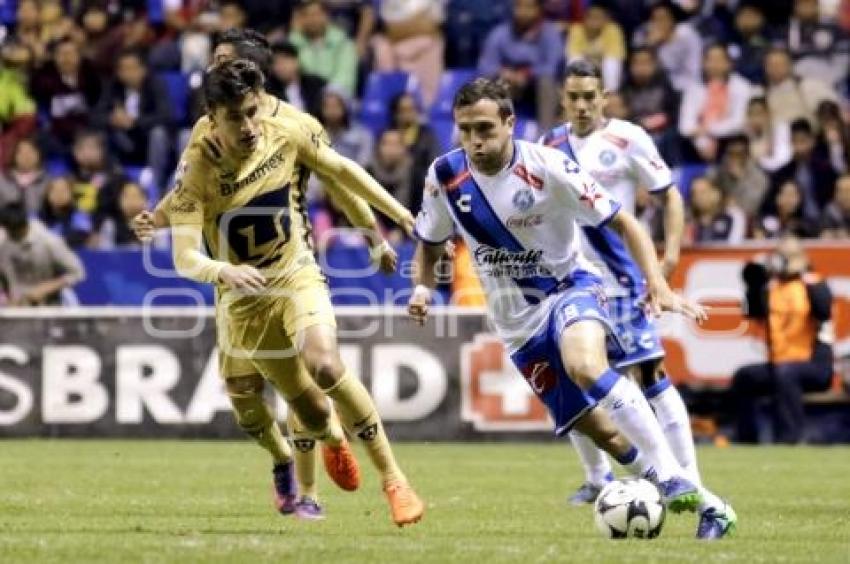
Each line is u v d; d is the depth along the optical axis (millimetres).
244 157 25891
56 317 51438
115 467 41281
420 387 50875
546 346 26000
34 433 51438
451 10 67438
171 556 21359
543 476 39781
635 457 26125
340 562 21000
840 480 39062
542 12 66750
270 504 32062
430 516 29734
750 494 35344
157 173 62625
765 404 51438
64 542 23188
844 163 59531
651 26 64688
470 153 25250
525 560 21359
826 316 50625
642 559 21469
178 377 51344
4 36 69375
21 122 64812
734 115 62344
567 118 32781
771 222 56938
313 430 27453
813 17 65562
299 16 65875
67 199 58969
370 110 65875
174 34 67438
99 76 65125
